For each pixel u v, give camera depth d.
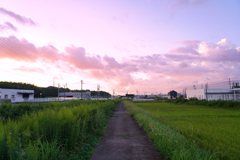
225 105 29.66
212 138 7.12
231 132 8.30
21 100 49.53
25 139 4.18
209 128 9.27
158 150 5.83
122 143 6.85
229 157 4.91
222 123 11.35
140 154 5.43
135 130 9.91
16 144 3.67
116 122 13.61
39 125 4.99
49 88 109.69
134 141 7.19
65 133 5.56
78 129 6.33
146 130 9.24
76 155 5.14
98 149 6.00
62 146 5.22
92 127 8.81
